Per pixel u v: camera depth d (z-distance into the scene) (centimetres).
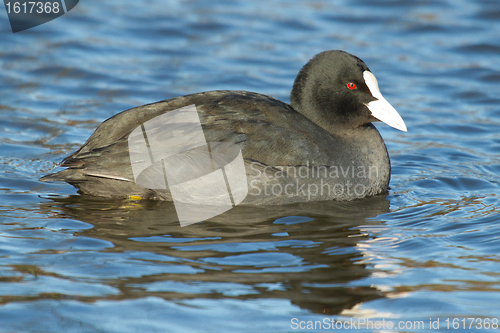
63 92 1753
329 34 2222
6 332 677
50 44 2036
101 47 2052
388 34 2234
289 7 2459
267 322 712
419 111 1725
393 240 943
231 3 2475
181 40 2147
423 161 1402
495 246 918
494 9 2391
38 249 881
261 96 1173
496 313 735
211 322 709
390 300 764
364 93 1178
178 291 772
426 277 821
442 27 2262
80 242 910
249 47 2108
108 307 732
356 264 857
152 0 2472
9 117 1570
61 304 734
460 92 1838
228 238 941
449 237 955
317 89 1191
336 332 697
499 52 2091
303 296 769
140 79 1850
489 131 1596
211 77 1880
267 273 824
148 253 877
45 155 1346
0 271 809
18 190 1140
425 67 1997
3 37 2042
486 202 1124
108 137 1111
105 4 2397
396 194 1181
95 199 1113
